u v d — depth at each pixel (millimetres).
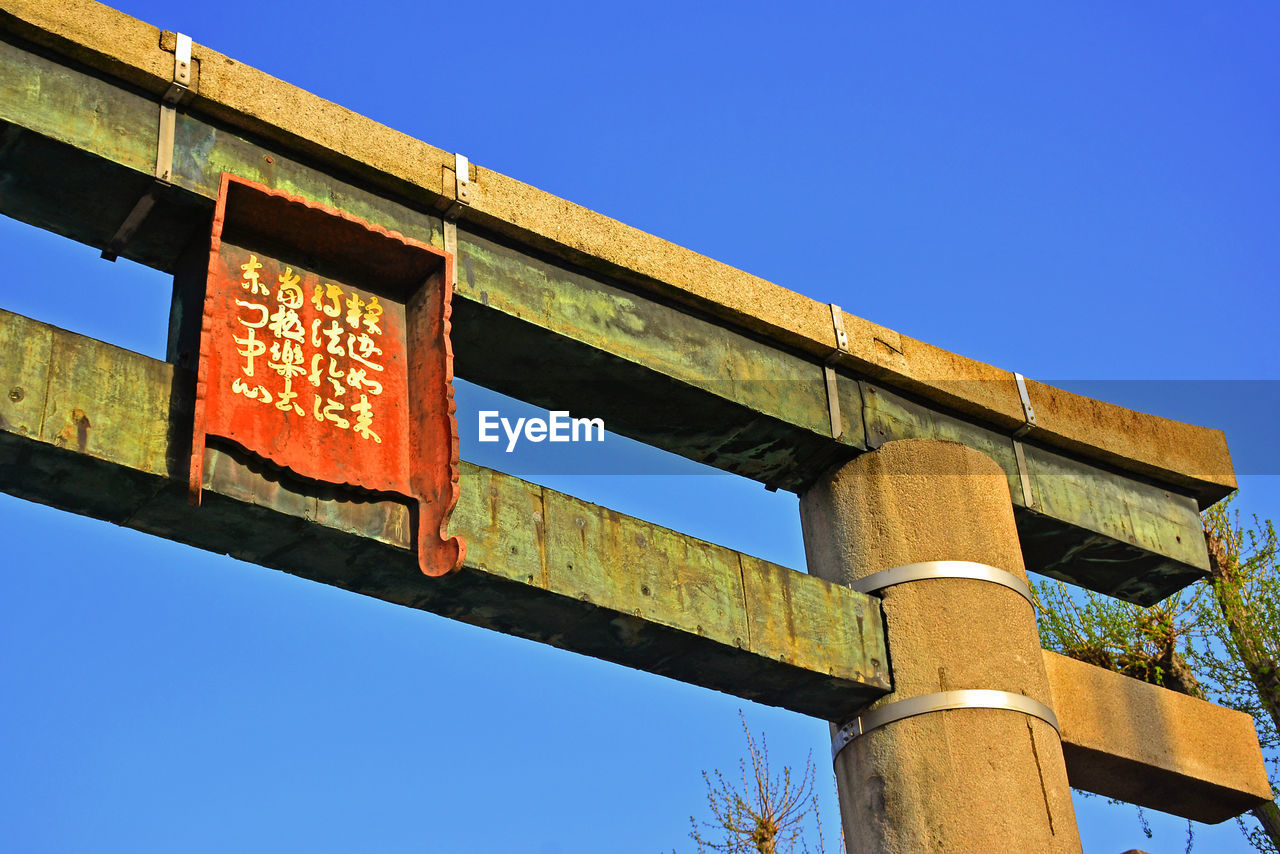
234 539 5312
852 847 6703
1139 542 7910
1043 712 6824
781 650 6336
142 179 5434
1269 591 10320
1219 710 7977
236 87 5734
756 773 10352
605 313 6457
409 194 6082
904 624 6805
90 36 5426
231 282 5445
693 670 6328
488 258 6203
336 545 5336
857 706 6762
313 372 5461
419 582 5555
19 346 4902
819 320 7176
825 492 7234
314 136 5859
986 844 6352
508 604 5742
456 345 6242
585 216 6523
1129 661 10484
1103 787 7684
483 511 5664
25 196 5496
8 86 5230
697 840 10148
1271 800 7871
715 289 6809
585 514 5973
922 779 6496
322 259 5730
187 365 5410
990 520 7188
